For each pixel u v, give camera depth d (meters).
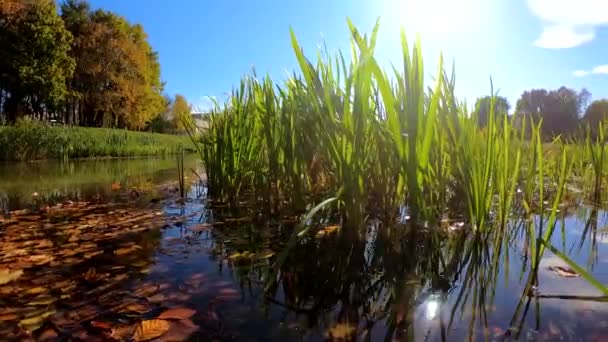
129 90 28.78
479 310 1.01
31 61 20.59
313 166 2.28
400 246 1.61
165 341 0.89
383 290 1.18
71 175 5.81
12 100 22.28
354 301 1.11
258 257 1.54
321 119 1.76
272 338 0.90
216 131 3.14
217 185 3.07
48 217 2.45
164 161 10.39
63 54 21.98
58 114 27.30
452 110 1.64
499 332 0.89
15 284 1.27
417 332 0.92
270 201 2.51
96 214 2.54
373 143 1.87
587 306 1.01
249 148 2.81
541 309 1.00
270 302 1.11
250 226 2.12
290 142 2.15
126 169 7.18
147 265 1.46
